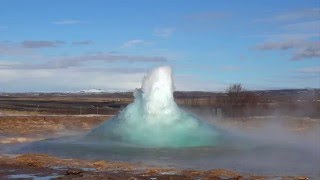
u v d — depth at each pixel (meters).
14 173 18.33
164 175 18.00
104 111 70.44
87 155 23.64
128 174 18.22
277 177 17.84
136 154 23.72
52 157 22.64
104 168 19.73
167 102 29.06
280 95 107.50
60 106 90.75
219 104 71.25
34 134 39.31
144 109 28.98
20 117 49.44
